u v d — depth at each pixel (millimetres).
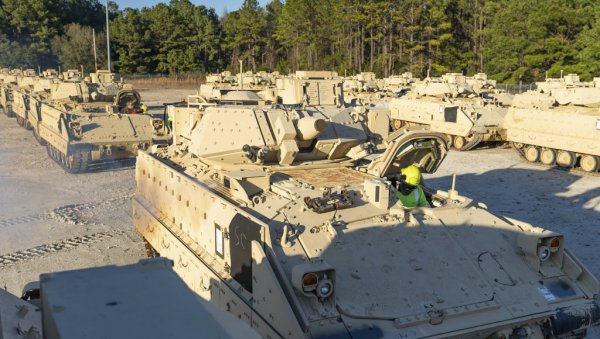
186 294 3787
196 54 101875
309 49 90188
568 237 15008
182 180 10977
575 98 26953
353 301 6766
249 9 98000
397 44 82562
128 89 27812
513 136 28469
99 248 14031
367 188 8688
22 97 36125
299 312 6438
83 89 27375
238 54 103250
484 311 7109
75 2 88062
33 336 4652
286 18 91312
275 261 7082
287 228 7625
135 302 3641
